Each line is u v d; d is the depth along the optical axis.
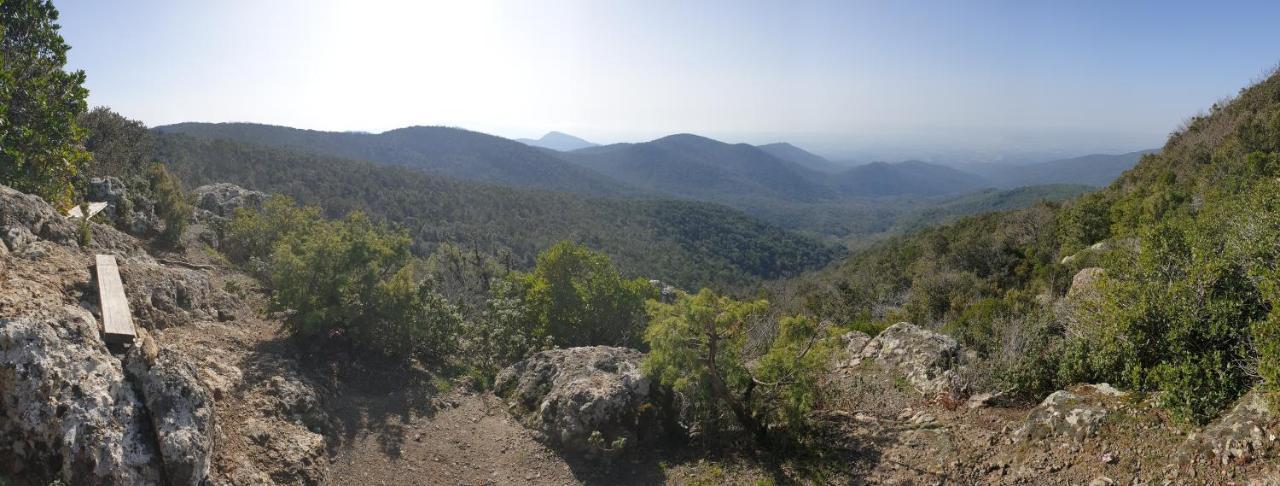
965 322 13.80
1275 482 4.10
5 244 6.67
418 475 6.53
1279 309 4.81
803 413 7.36
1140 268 7.20
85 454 4.21
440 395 8.51
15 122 9.77
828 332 7.91
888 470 6.21
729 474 6.68
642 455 7.30
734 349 7.50
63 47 11.77
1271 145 20.12
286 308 8.65
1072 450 5.49
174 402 4.81
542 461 7.07
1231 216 8.33
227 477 5.02
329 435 6.80
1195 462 4.70
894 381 8.84
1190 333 5.99
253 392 6.55
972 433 6.51
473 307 13.47
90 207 12.12
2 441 4.14
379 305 9.11
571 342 12.00
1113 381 6.54
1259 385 4.89
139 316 7.11
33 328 4.50
